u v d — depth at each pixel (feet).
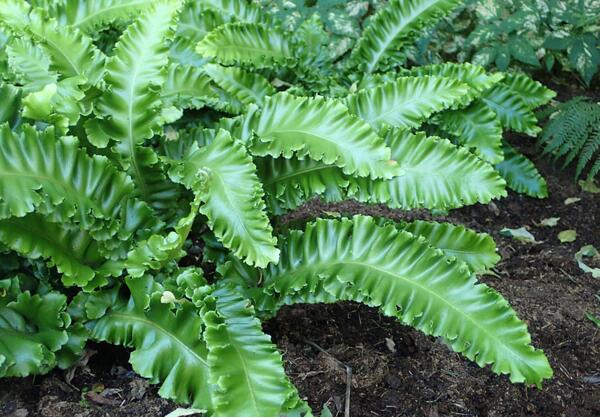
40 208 7.86
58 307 8.42
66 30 9.72
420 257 8.60
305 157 9.75
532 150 15.52
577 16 15.33
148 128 9.25
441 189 9.70
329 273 8.83
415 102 10.90
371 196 9.56
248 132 9.75
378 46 13.02
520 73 15.15
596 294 11.70
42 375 8.81
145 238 9.25
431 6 12.90
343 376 9.45
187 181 9.15
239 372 7.52
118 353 9.44
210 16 12.89
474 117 12.32
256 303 9.13
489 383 9.77
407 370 9.79
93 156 8.57
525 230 13.38
